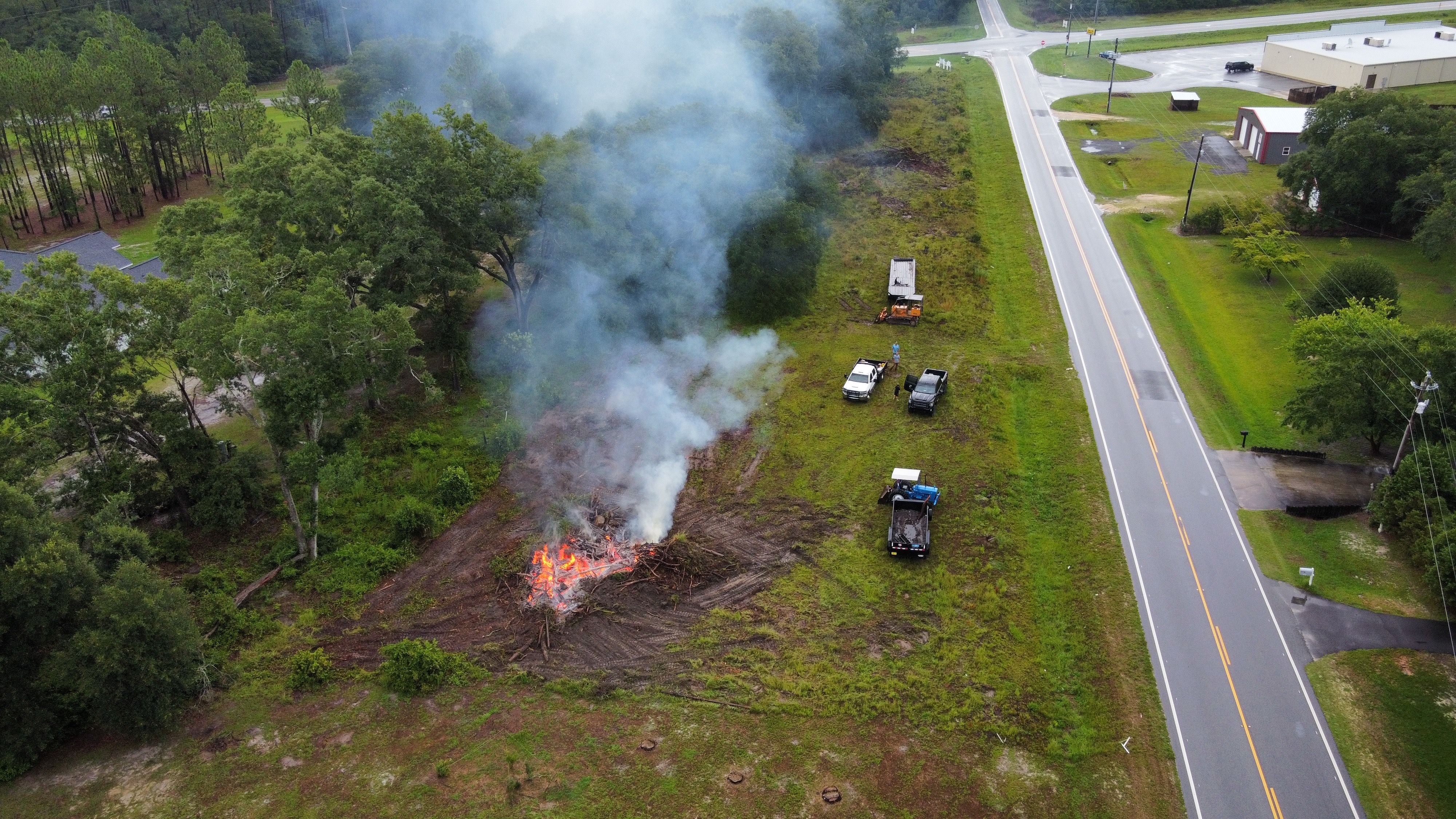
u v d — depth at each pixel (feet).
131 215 289.53
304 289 141.69
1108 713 103.71
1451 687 104.32
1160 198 259.39
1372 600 118.01
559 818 93.30
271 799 96.68
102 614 98.99
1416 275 210.59
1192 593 120.88
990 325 195.83
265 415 127.13
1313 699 104.63
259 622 120.67
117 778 99.91
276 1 472.85
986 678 108.37
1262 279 211.00
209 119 304.91
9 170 296.71
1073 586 122.93
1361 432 142.82
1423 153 223.30
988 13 511.40
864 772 97.35
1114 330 192.13
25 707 100.83
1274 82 365.61
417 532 136.87
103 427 135.33
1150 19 477.36
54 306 126.82
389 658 112.06
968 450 153.28
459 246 176.45
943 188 271.69
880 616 118.42
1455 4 440.04
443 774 98.07
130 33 330.34
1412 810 91.56
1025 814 92.63
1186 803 93.35
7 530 100.37
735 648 114.11
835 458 152.25
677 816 93.20
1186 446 153.17
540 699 107.96
